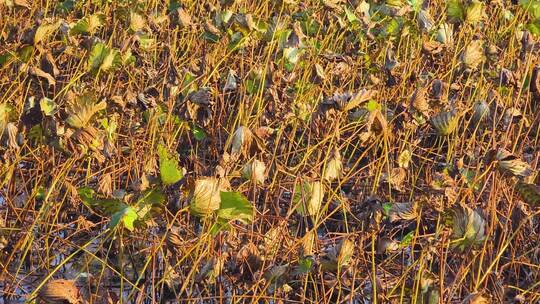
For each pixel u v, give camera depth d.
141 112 5.70
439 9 8.28
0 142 4.55
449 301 3.87
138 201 3.65
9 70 6.05
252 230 4.30
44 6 7.95
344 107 4.58
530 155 5.41
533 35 6.90
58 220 4.92
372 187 5.24
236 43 6.24
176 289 4.27
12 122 4.63
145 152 5.36
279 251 4.32
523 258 4.68
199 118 5.41
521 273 4.75
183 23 6.72
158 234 4.44
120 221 3.50
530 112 6.15
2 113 4.57
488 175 4.42
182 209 3.58
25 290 4.36
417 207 4.03
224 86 5.94
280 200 5.14
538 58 6.40
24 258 4.53
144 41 6.39
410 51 7.29
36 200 5.22
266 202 4.68
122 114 5.39
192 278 3.99
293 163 5.80
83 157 4.64
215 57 6.70
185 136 6.06
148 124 5.46
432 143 6.42
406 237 4.16
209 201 3.51
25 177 5.45
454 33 7.44
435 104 5.71
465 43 6.88
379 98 6.21
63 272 4.60
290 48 6.08
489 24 7.94
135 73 6.43
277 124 5.82
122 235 3.87
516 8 8.34
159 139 5.28
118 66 5.25
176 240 3.78
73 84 5.34
